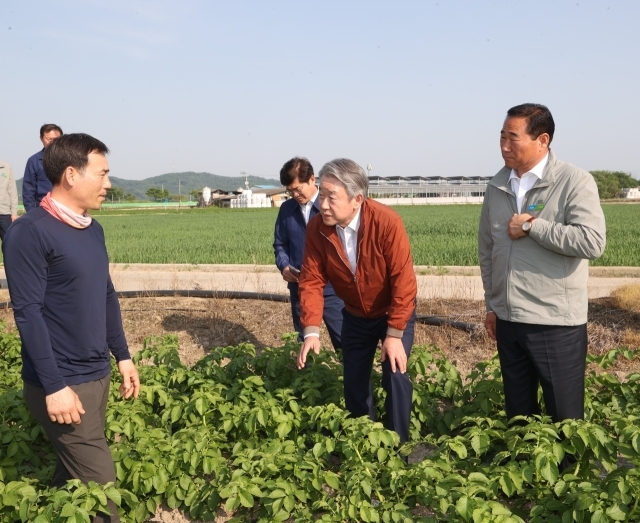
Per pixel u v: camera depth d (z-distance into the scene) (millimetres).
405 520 3344
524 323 4035
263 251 17906
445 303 8914
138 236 28469
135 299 9664
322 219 4387
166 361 5703
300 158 6055
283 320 8445
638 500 3246
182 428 5012
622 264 13281
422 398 4969
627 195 136000
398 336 4270
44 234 3211
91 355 3441
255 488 3646
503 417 4797
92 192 3334
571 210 3855
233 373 5535
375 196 125188
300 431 4969
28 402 3473
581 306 4004
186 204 136250
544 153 4027
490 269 4477
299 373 5559
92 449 3518
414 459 4707
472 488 3270
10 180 10266
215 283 11266
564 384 4043
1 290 10695
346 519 3547
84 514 3090
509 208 4145
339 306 5973
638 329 7238
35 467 4531
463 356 7059
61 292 3314
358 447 3971
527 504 3980
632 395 4910
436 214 52031
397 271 4203
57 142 3273
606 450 3572
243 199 120750
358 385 4734
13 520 3631
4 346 6840
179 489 4008
